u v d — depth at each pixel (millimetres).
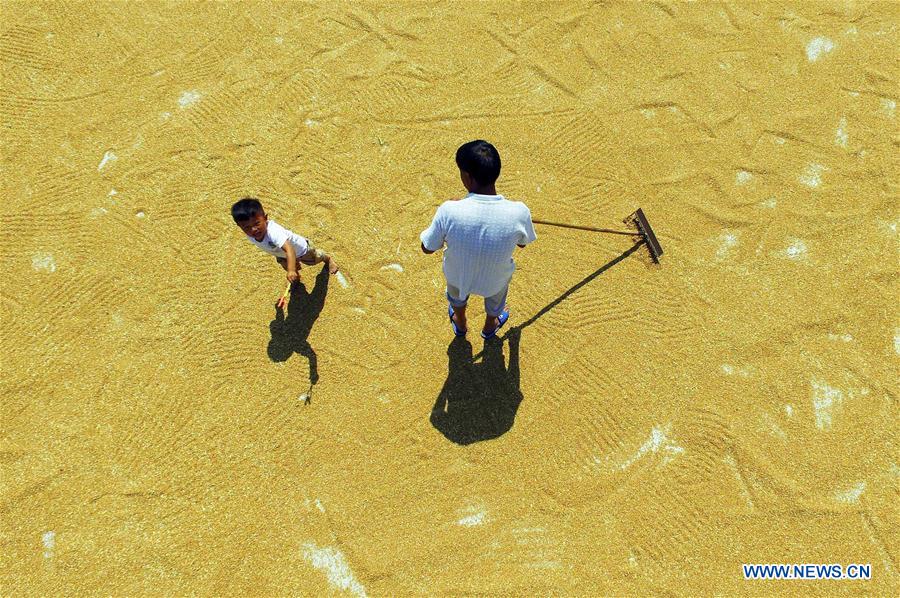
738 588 3086
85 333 3695
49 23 4797
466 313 3779
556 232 4020
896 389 3498
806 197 4113
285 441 3420
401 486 3322
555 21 4895
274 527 3223
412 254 3959
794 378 3553
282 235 3184
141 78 4594
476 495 3303
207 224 4035
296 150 4320
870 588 3053
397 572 3133
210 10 4887
